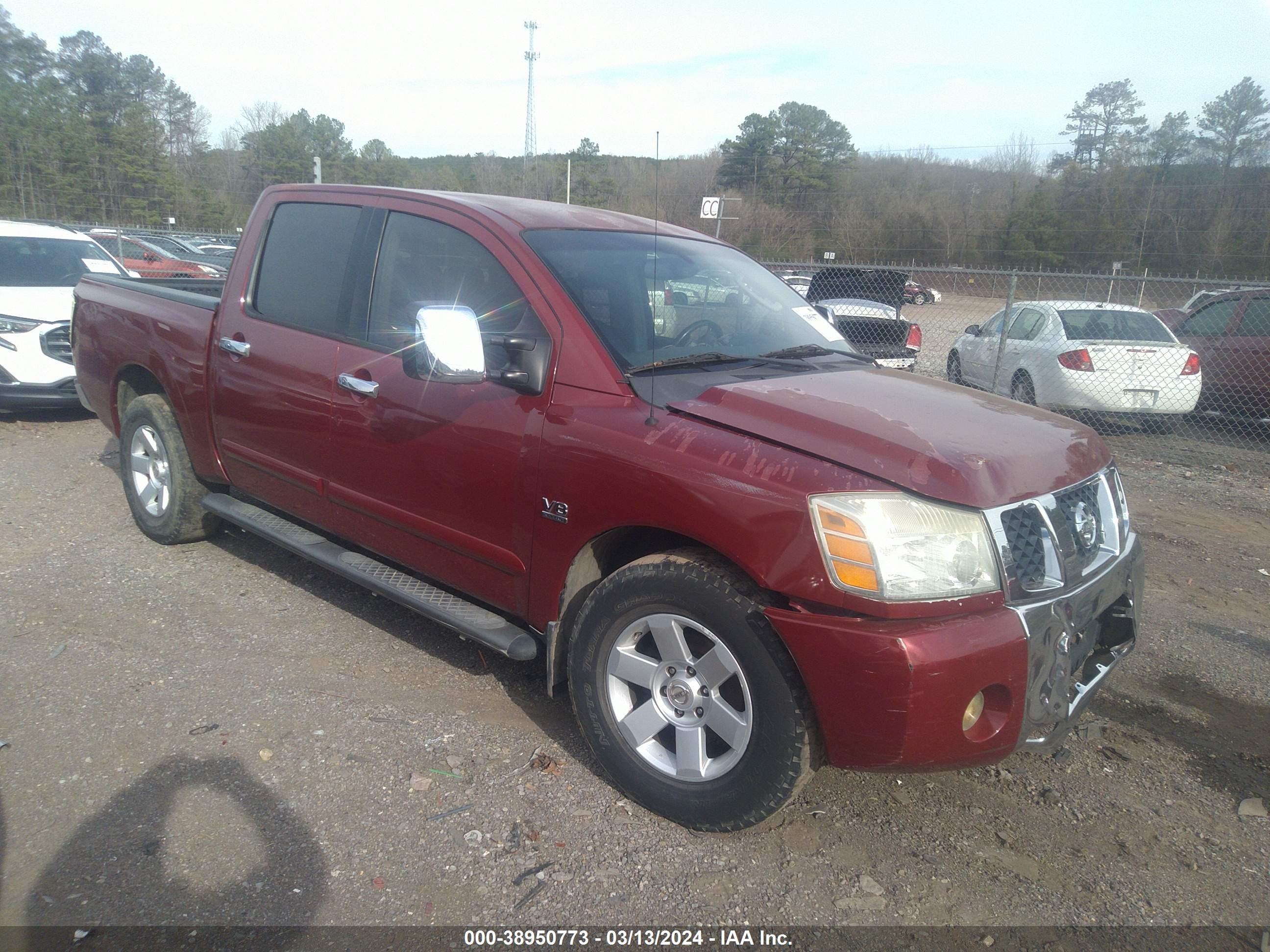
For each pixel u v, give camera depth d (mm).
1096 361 9906
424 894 2533
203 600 4375
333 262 3959
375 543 3736
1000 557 2525
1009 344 11109
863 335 11227
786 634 2506
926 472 2523
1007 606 2537
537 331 3197
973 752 2514
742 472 2607
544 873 2637
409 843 2730
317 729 3311
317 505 3961
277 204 4324
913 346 11227
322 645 3975
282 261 4195
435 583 3643
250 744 3193
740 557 2572
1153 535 6324
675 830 2855
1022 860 2814
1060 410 10203
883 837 2895
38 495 5879
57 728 3232
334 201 4062
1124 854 2871
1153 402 9922
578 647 3004
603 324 3176
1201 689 4027
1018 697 2537
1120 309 10656
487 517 3238
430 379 3348
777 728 2576
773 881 2660
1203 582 5414
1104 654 3053
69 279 8547
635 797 2930
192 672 3680
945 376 13164
